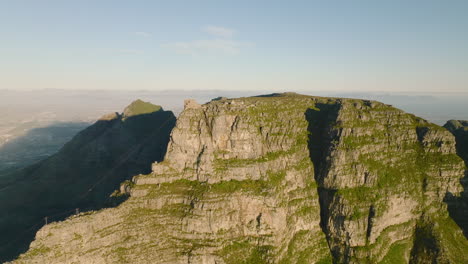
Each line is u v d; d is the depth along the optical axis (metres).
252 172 148.62
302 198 154.38
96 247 116.25
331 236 147.75
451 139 167.25
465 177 160.50
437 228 148.12
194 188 142.38
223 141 154.75
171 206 137.00
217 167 147.75
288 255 136.62
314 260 142.00
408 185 153.62
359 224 141.25
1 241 172.88
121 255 118.06
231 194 138.00
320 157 168.00
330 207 150.25
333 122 169.00
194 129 153.00
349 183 153.12
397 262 139.38
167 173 147.25
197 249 124.62
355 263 136.25
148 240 124.69
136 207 134.50
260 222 136.12
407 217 151.25
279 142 163.88
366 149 158.12
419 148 167.75
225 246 129.75
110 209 128.25
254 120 162.75
